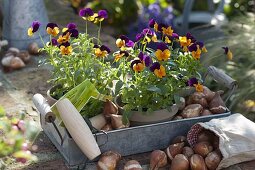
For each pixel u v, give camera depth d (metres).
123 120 1.35
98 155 1.31
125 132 1.36
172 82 1.40
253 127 1.37
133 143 1.38
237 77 2.06
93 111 1.40
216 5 3.27
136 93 1.37
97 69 1.42
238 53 2.15
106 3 3.26
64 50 1.39
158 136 1.40
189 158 1.34
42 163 1.38
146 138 1.39
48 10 2.53
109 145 1.35
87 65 1.43
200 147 1.34
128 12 3.28
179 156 1.32
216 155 1.33
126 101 1.40
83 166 1.34
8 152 1.36
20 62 1.87
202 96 1.50
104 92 1.41
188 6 2.66
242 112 1.98
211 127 1.36
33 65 1.92
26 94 1.71
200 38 2.49
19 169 1.35
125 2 3.29
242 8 3.14
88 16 1.46
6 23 2.05
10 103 1.65
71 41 1.47
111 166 1.30
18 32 2.03
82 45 1.48
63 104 1.29
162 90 1.36
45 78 1.82
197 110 1.44
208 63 2.15
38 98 1.37
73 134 1.28
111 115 1.36
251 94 2.00
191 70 1.43
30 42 2.04
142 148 1.40
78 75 1.41
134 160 1.32
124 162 1.37
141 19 2.95
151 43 1.93
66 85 1.43
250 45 2.17
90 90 1.35
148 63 1.34
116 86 1.37
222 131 1.35
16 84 1.78
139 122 1.39
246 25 2.33
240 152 1.33
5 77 1.83
